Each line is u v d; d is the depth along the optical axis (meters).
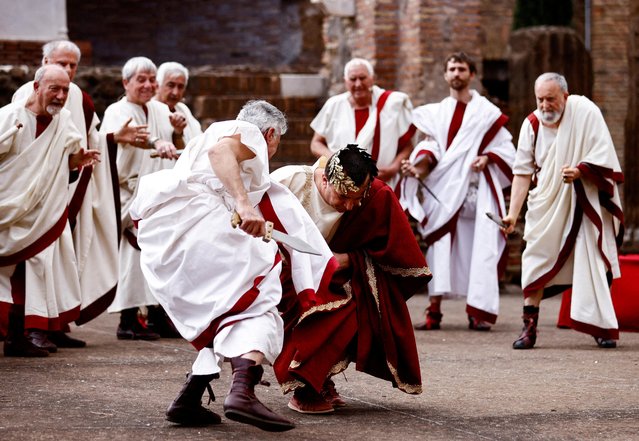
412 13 13.58
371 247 5.41
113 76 13.54
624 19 17.88
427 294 12.85
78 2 20.02
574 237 8.10
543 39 14.30
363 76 9.67
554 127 8.18
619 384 6.36
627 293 8.97
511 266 13.72
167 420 5.06
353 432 4.94
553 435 4.94
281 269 5.21
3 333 7.45
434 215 9.48
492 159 9.57
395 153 9.80
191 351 7.63
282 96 14.73
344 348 5.26
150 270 4.80
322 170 5.30
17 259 7.18
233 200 4.77
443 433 4.96
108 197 7.97
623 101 17.91
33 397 5.61
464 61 9.65
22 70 13.05
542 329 9.43
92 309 7.93
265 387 6.10
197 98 14.09
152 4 19.84
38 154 7.23
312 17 18.61
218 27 19.38
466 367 7.02
